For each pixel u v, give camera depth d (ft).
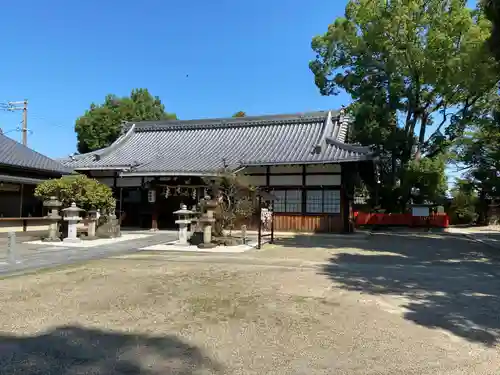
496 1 32.09
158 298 20.10
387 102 82.43
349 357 12.78
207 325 15.81
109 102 134.31
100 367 11.75
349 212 64.64
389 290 22.80
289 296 20.88
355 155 60.95
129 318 16.62
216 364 12.06
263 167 67.87
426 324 16.35
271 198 46.50
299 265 31.71
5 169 57.88
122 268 29.43
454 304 19.67
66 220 49.26
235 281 24.75
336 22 83.61
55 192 47.52
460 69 52.16
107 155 78.64
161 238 53.36
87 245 44.19
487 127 70.85
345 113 82.94
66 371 11.44
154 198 68.90
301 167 66.08
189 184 67.97
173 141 83.61
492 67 41.09
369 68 80.43
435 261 35.24
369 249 44.16
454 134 81.66
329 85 92.32
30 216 64.39
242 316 17.11
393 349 13.51
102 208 52.42
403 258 37.09
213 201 44.86
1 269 28.04
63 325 15.60
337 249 43.70
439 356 12.95
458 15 66.49
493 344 14.11
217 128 85.51
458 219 104.53
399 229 83.05
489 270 30.27
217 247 43.45
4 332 14.71
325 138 68.95
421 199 87.25
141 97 142.00
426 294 21.88
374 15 73.20
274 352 13.10
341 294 21.57
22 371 11.41
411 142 83.61
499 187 69.97
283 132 78.23
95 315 17.01
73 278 25.21
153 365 11.92
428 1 69.26
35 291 21.35
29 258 33.81
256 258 35.53
